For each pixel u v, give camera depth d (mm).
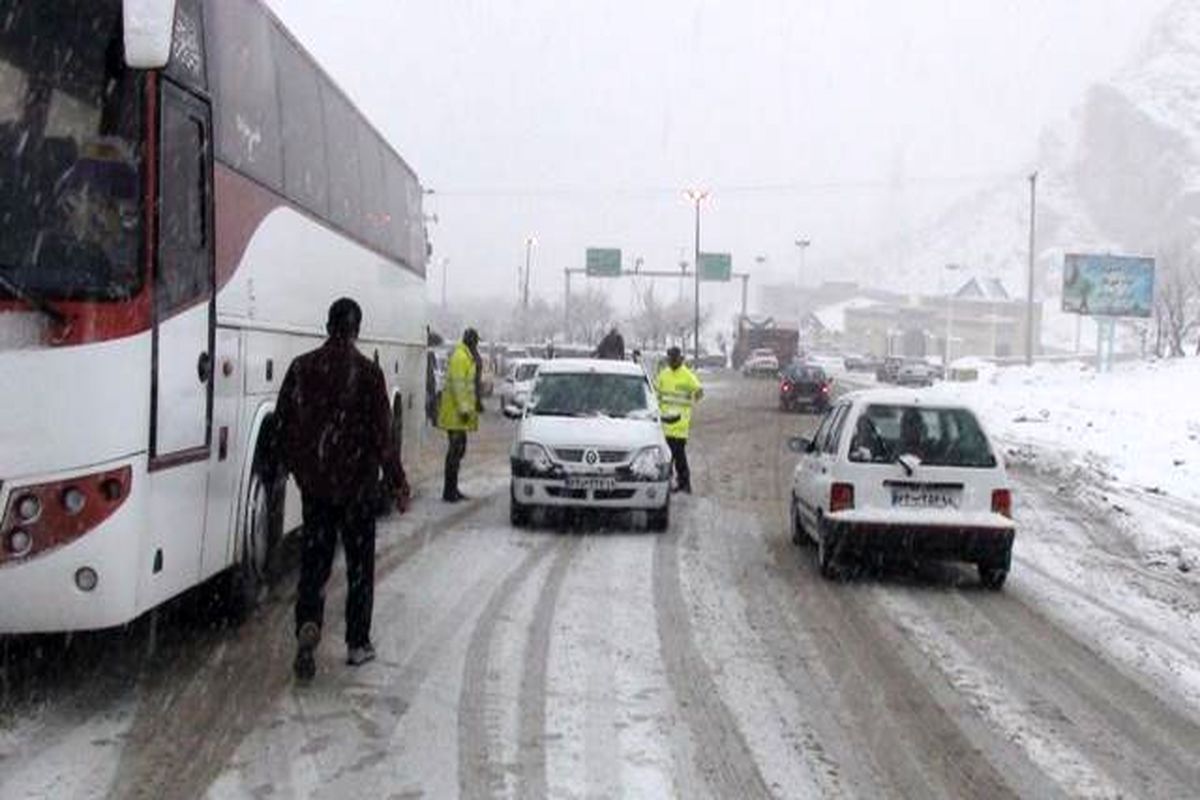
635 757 6465
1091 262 57062
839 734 7035
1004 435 30625
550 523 14781
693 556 12789
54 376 6391
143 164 6680
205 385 7668
